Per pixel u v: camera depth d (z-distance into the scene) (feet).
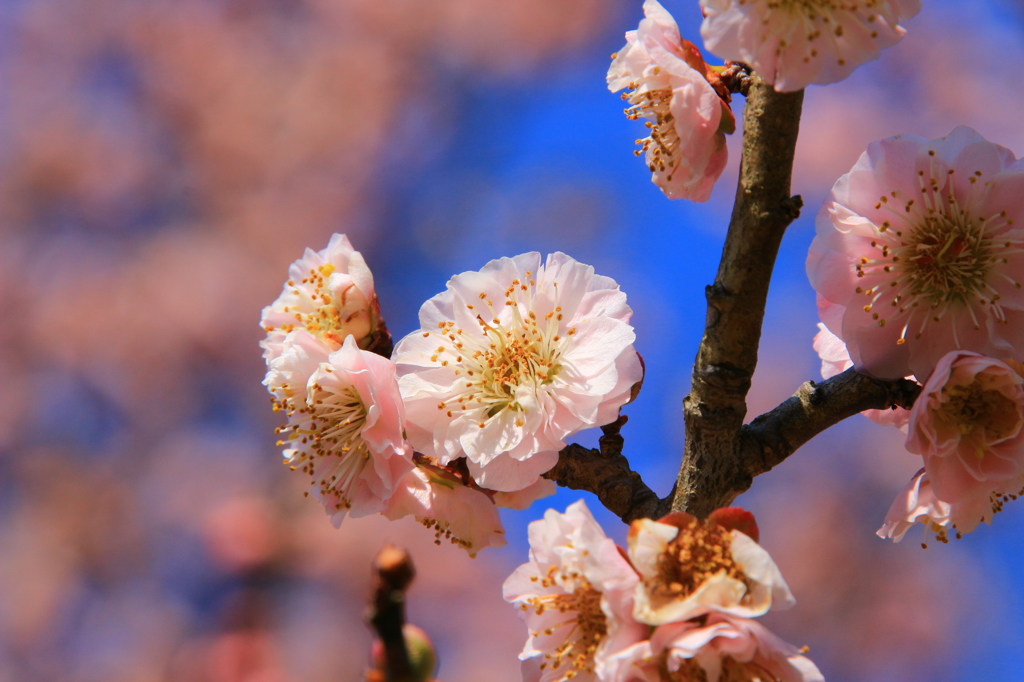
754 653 1.67
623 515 1.75
